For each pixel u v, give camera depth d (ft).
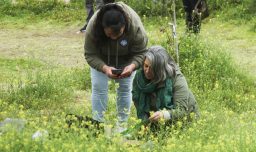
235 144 23.94
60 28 71.26
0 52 57.77
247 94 41.65
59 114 33.50
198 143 23.52
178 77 27.50
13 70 48.62
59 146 22.66
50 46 61.00
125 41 28.09
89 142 23.24
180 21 67.31
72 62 53.47
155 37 55.62
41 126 25.22
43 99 37.73
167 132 25.09
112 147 22.77
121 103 29.50
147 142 24.27
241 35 62.85
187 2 52.19
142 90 27.37
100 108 29.43
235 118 29.17
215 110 34.63
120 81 29.22
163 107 27.30
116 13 27.32
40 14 76.33
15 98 37.29
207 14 53.16
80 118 26.96
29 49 59.36
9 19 75.41
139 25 28.22
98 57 28.76
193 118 26.53
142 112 27.84
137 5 70.95
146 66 26.84
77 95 40.65
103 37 28.09
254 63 52.31
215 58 44.88
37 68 49.44
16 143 22.24
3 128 24.38
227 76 43.45
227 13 69.00
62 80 42.73
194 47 45.21
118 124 26.32
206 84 41.34
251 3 69.51
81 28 69.41
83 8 77.20
